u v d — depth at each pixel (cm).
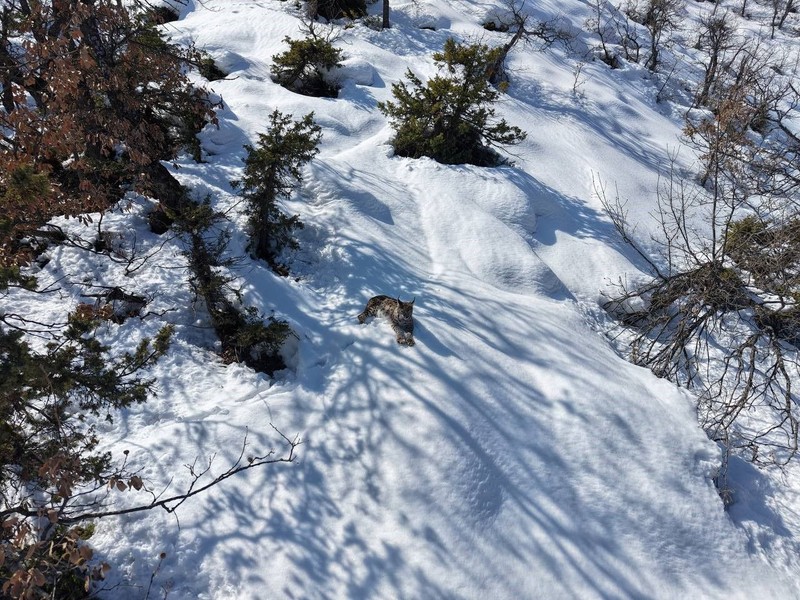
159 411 672
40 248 834
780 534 707
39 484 477
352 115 1462
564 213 1312
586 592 566
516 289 1005
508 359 774
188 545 537
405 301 852
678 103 2602
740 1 4450
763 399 956
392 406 667
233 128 1225
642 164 1767
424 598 525
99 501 557
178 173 1030
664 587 589
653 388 820
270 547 542
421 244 1048
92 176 855
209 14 2092
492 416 682
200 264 792
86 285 793
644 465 686
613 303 1107
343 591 519
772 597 615
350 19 2288
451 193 1174
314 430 652
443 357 741
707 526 654
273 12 2070
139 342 746
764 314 972
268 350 780
